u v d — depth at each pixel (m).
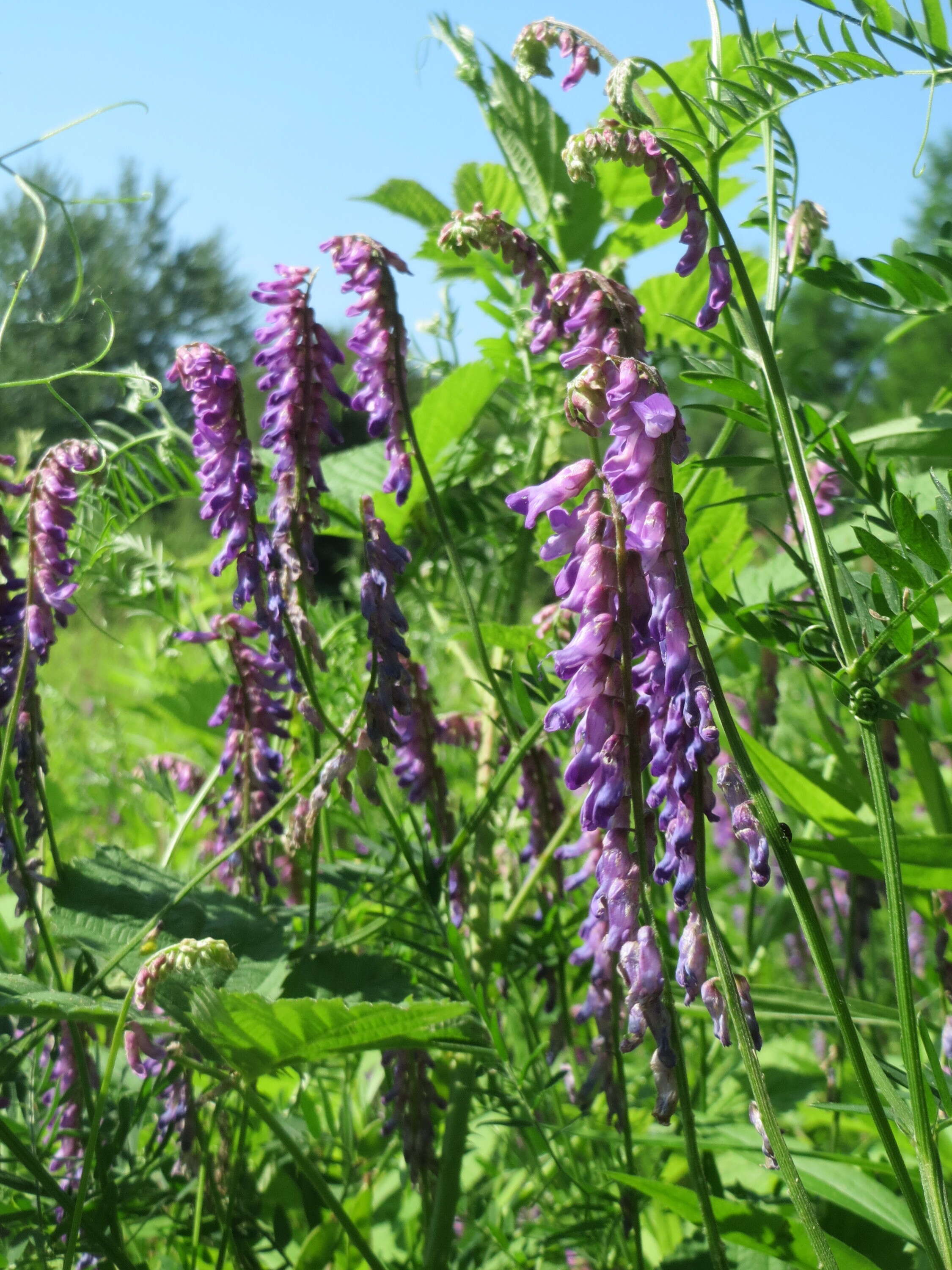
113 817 0.70
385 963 0.39
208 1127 0.41
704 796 0.28
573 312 0.32
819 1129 0.46
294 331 0.36
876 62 0.33
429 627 0.59
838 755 0.43
